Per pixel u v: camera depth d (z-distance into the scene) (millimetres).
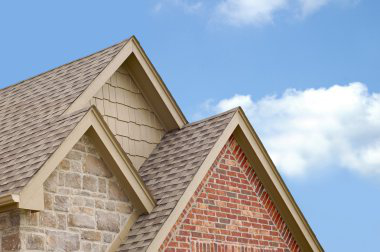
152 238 14070
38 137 14461
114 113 17094
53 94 16781
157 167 16422
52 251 13484
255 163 16938
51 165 13297
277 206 17234
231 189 16359
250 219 16547
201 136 16641
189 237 15133
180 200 14719
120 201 14898
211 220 15680
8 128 16172
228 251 15812
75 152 14344
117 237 14625
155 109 17984
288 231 17391
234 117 16531
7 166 13977
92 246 14203
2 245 13227
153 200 14969
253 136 16781
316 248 17562
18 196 12617
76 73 17359
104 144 14562
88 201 14336
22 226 13094
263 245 16672
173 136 17641
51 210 13648
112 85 17250
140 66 17500
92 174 14547
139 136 17453
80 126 14031
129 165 14828
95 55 17906
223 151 16484
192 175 15188
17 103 17766
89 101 16594
